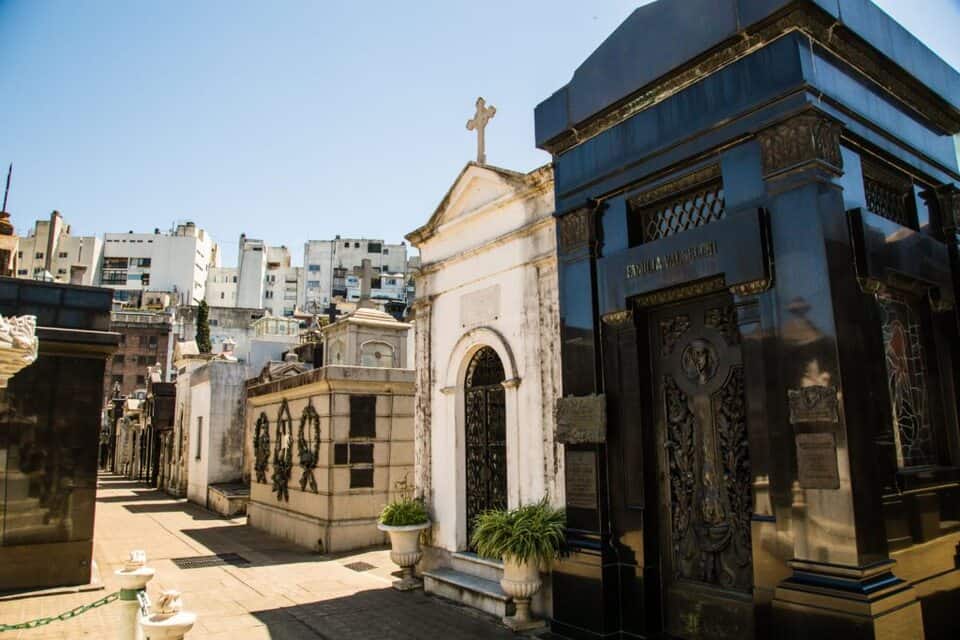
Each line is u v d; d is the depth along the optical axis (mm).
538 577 6605
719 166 5371
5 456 9109
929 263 5465
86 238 70750
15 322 5715
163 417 27406
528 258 7520
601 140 6426
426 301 9383
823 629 4152
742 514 5234
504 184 7973
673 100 5691
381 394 12945
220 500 18047
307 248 80938
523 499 7203
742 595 5141
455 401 8680
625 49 6133
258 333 35406
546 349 7125
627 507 5902
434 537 8828
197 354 24250
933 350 5531
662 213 6098
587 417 6152
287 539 13516
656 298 5891
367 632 6941
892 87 5523
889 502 4453
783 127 4793
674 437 5840
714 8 5281
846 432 4223
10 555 8992
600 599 5828
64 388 9633
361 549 12172
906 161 5520
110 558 11617
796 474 4480
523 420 7324
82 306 9984
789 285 4648
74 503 9469
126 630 5270
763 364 4789
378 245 81188
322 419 12594
